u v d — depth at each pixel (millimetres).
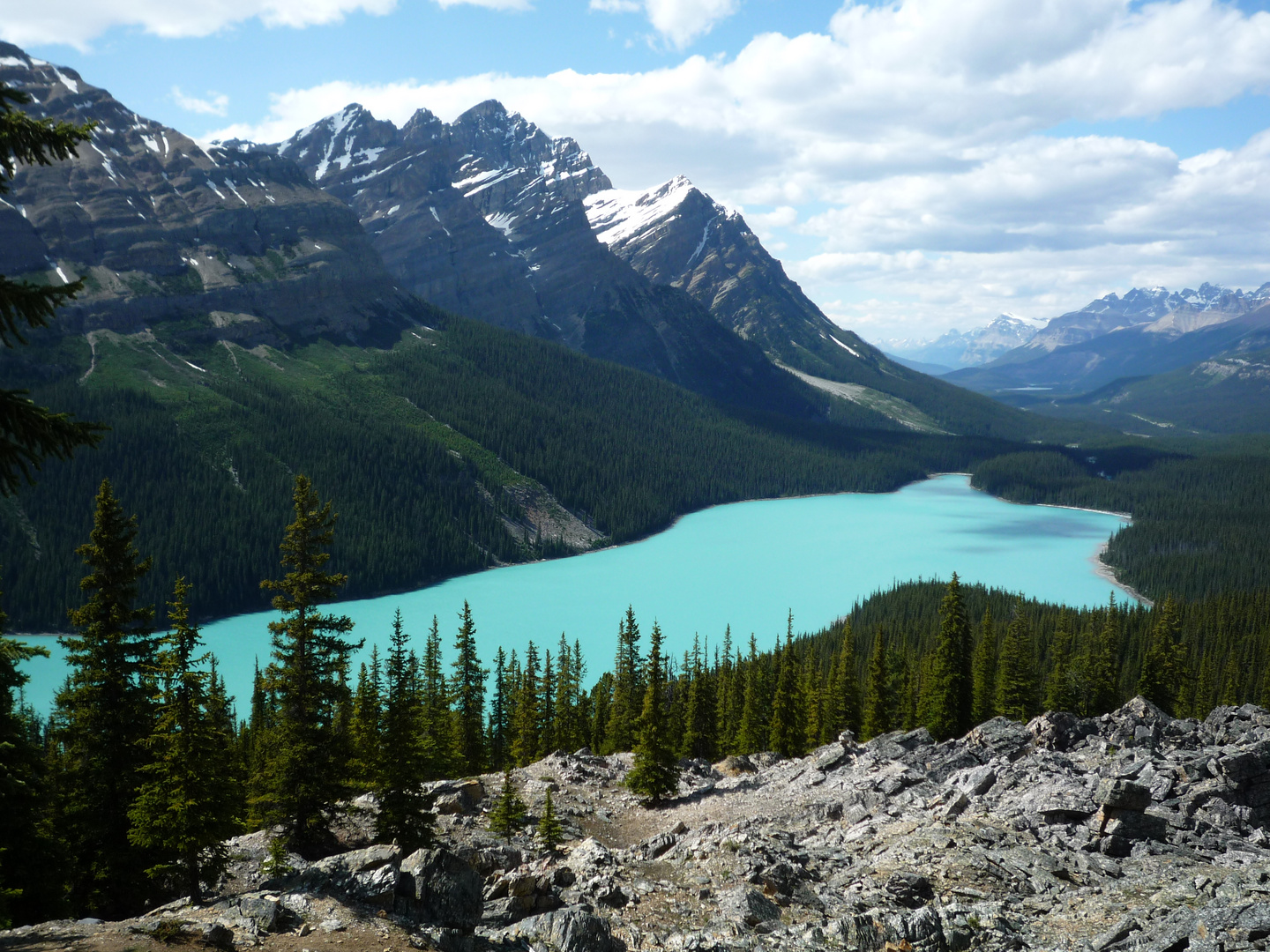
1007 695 91812
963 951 27953
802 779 60000
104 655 37719
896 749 63281
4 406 15258
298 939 24781
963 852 36906
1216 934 25406
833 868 37938
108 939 23500
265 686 40562
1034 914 30984
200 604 192000
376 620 198375
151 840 33938
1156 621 143375
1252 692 113875
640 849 42500
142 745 37344
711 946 28031
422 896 28500
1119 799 37781
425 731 79312
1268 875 30734
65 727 37750
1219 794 42844
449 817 54719
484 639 183250
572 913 28297
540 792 62625
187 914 26375
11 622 169875
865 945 28281
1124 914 29797
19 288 14953
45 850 32688
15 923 32031
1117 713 62219
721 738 102625
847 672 95125
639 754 62719
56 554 184000
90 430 16297
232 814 35562
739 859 37219
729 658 122375
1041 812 41594
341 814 50406
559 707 96812
